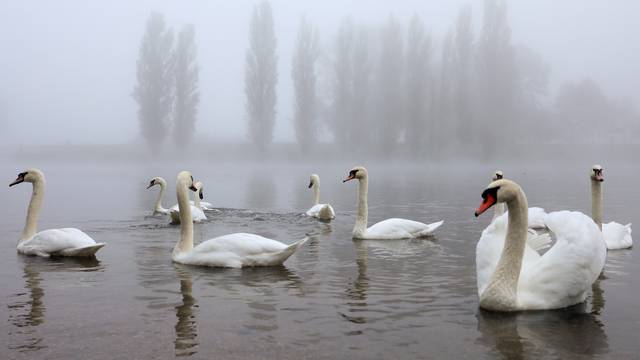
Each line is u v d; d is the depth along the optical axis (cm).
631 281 883
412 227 1362
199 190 1337
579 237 699
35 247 1104
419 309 731
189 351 580
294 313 713
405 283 877
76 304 753
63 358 560
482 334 632
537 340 614
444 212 1959
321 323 672
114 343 603
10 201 2380
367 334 633
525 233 696
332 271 968
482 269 755
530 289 723
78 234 1101
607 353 579
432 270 978
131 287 847
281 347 592
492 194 689
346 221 1711
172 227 1568
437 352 580
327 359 560
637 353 579
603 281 884
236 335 629
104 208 2125
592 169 1167
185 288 842
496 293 706
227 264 992
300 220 1731
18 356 565
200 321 680
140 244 1257
